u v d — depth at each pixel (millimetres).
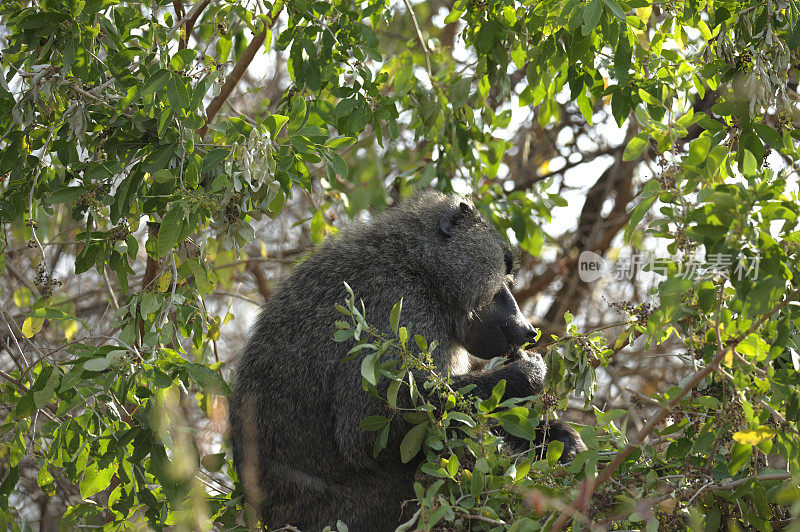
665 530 6469
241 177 8031
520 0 10242
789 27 7918
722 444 7086
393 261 9078
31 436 8680
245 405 8672
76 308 13398
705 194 5867
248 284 14836
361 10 10211
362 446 8117
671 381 12867
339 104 9586
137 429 7652
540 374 8531
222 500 8664
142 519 8430
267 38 10117
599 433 7648
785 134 8047
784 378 6246
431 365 7340
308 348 8523
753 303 5863
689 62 9016
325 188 12961
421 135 11672
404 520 8289
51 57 8656
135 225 8875
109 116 8539
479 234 9516
